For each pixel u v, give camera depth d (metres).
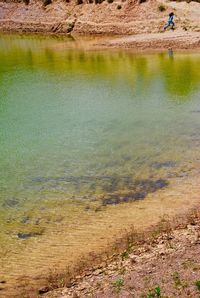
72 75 32.34
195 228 11.37
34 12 60.16
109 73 32.12
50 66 36.28
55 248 11.35
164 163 15.95
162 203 13.20
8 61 40.09
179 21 44.69
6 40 54.22
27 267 10.68
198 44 38.91
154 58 36.38
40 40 52.31
